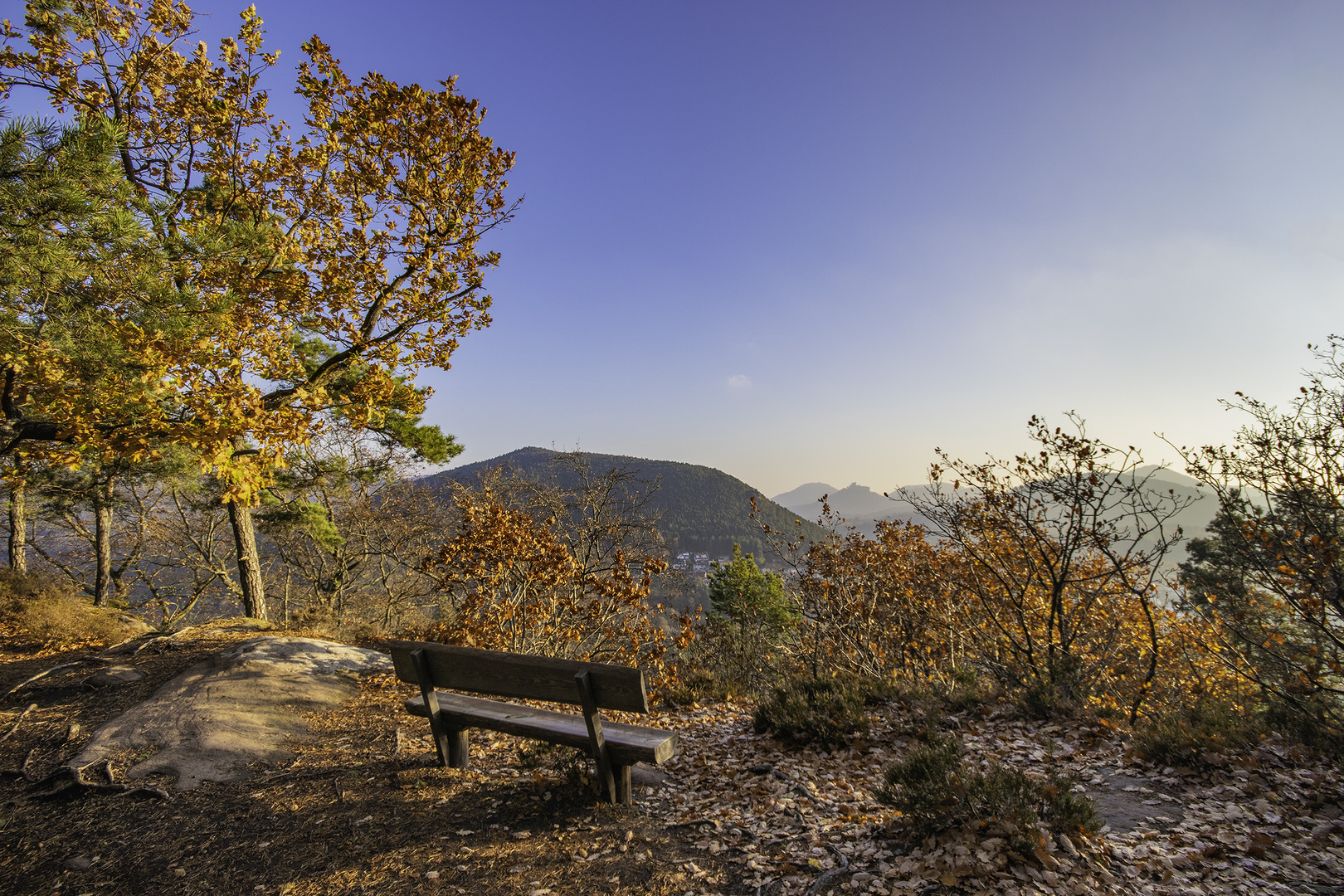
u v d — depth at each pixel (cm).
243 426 763
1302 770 376
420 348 1081
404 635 1027
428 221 1062
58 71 868
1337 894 258
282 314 986
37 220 507
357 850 315
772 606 1942
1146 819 344
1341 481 509
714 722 637
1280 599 601
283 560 2086
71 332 577
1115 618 894
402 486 2066
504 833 333
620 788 372
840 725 516
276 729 502
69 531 1981
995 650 848
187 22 952
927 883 262
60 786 397
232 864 305
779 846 319
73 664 699
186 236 709
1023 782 307
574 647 968
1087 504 734
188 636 832
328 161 1019
